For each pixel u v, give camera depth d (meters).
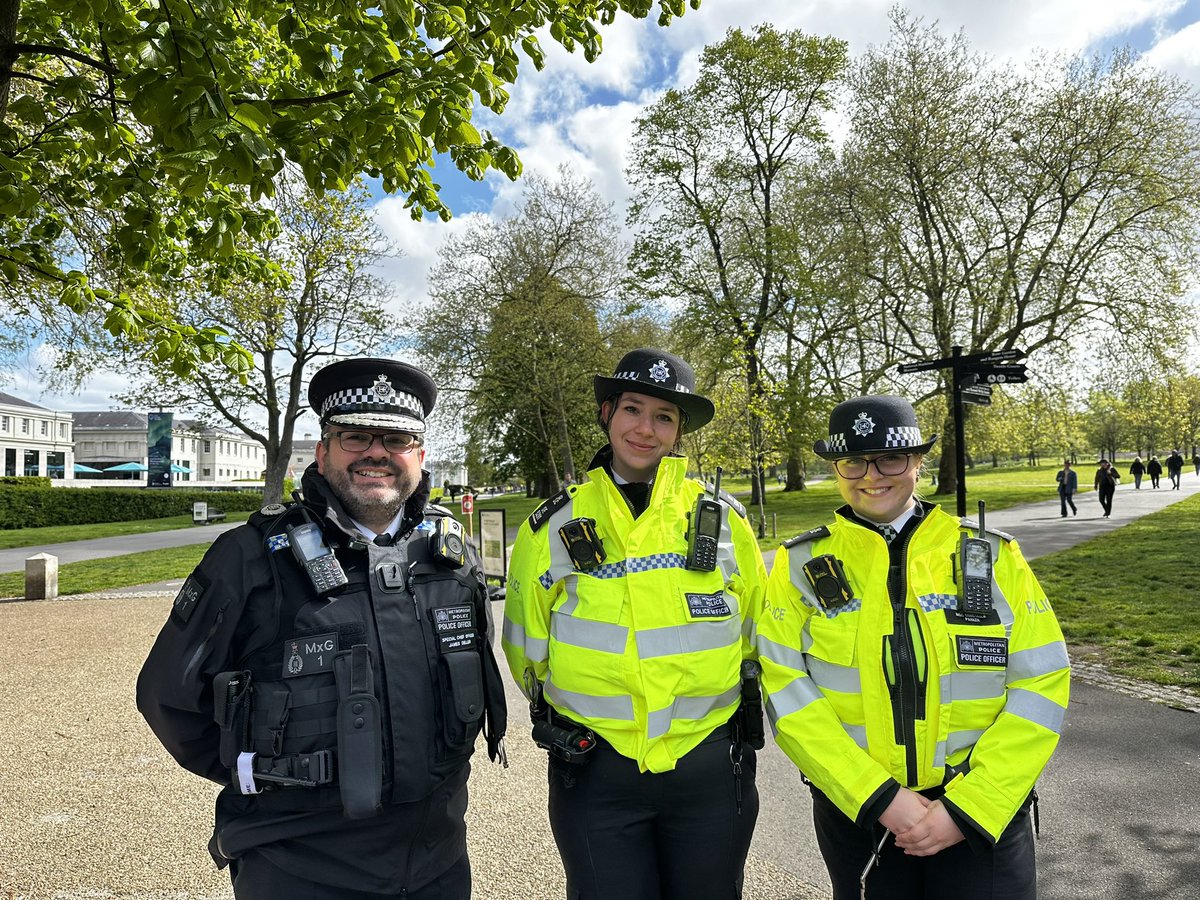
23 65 4.96
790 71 25.22
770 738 4.91
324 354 23.98
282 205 12.38
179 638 1.82
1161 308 21.36
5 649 7.68
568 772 2.03
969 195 23.20
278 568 1.88
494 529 10.50
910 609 1.97
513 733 4.97
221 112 2.34
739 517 2.37
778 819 3.65
